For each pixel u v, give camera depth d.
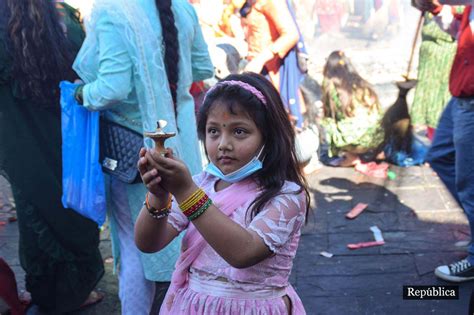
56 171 3.18
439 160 3.81
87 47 2.82
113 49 2.72
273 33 4.96
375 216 4.60
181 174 1.64
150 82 2.78
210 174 1.99
